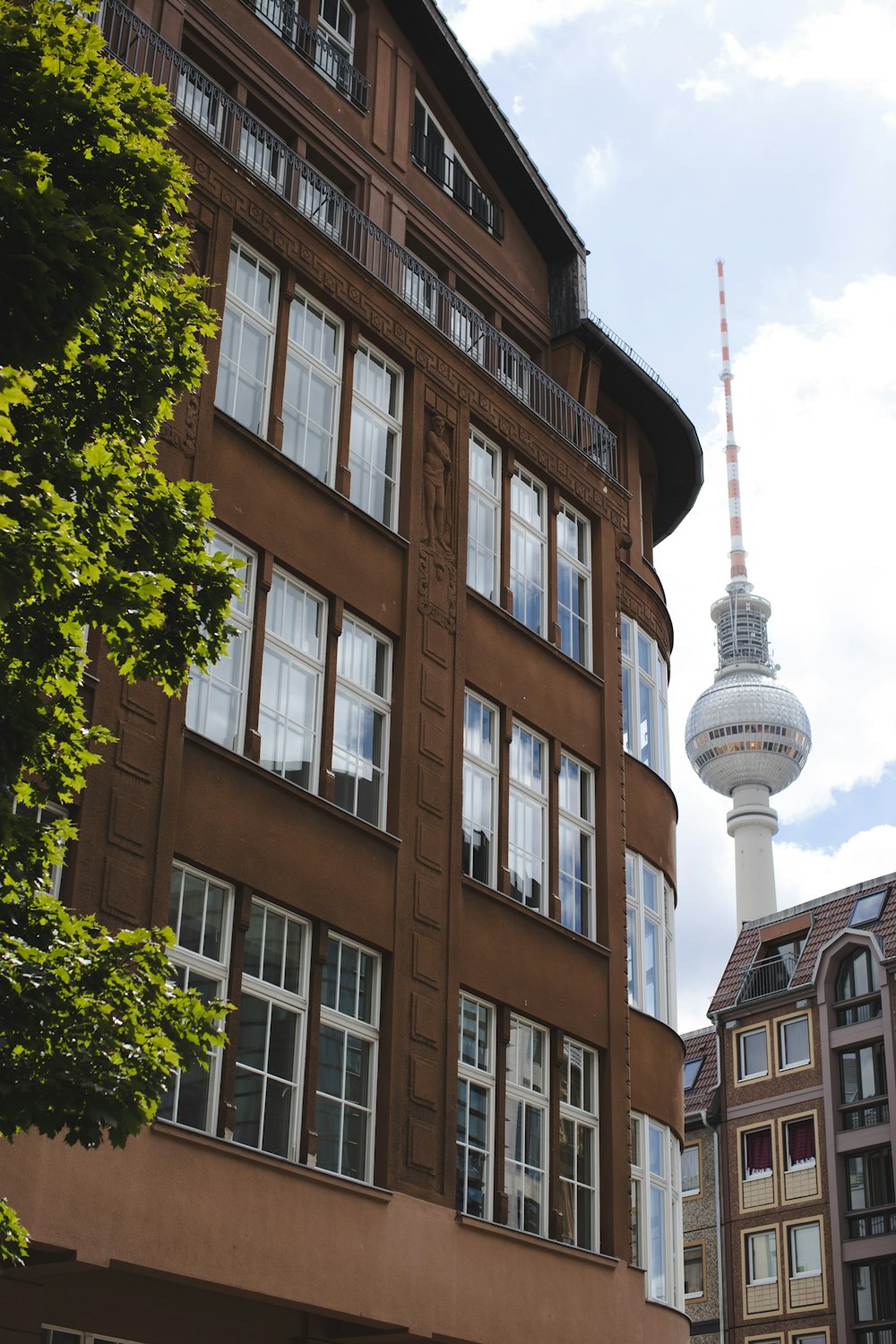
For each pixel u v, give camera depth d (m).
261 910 17.45
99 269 9.48
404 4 25.92
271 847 17.62
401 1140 18.11
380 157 24.83
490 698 21.88
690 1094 63.88
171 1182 15.23
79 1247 14.23
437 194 25.95
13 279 9.07
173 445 18.00
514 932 20.89
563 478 24.69
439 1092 18.83
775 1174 58.56
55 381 10.51
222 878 17.09
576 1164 21.00
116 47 19.83
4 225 9.04
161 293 11.19
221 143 21.05
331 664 19.28
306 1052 17.34
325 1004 17.91
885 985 57.47
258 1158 16.14
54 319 9.30
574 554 24.88
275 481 19.22
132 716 16.48
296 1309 16.72
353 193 24.22
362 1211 17.22
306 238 20.83
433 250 25.47
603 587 24.91
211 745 17.22
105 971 10.14
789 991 60.50
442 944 19.53
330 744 18.94
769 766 172.12
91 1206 14.45
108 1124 9.45
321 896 18.06
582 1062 21.70
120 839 15.99
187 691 17.38
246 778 17.59
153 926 16.03
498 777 21.62
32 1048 9.67
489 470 23.31
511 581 23.09
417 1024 18.81
